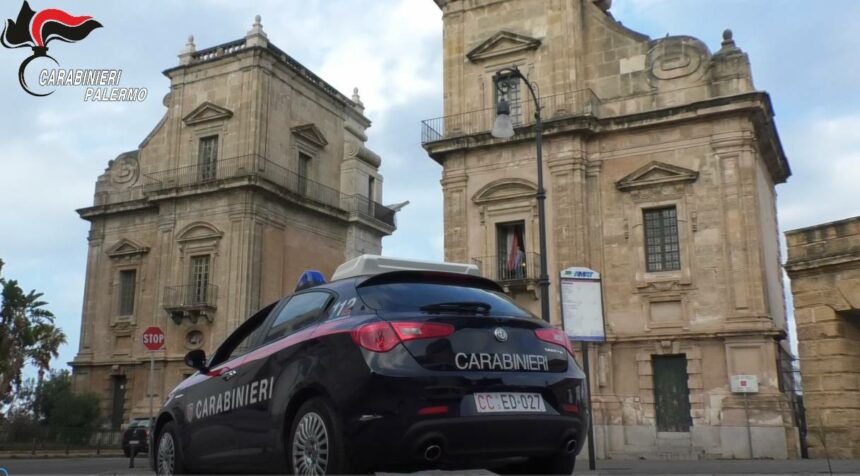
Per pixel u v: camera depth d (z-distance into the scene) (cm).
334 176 4516
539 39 3064
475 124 3139
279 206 3978
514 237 2994
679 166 2766
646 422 2645
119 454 3266
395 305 548
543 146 2941
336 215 4372
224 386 666
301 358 563
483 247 2984
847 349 1825
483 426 507
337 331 540
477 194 3025
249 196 3781
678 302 2702
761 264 2605
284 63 4138
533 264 2867
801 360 1878
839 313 1819
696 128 2772
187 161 4053
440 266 855
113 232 4212
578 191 2850
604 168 2908
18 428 3388
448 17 3300
